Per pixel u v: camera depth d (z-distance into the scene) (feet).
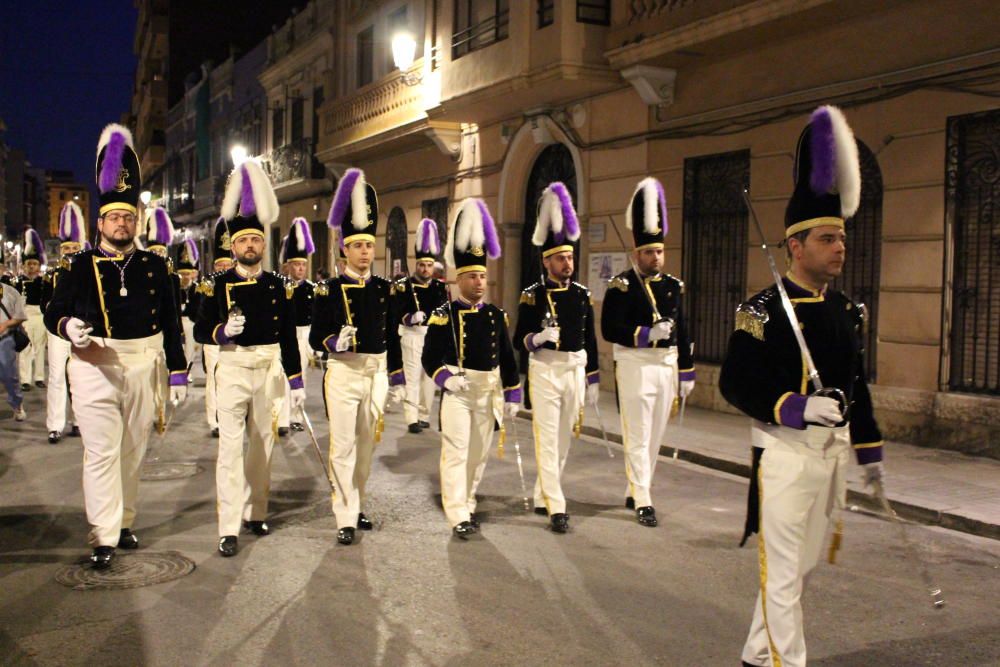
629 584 18.65
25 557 19.97
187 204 141.28
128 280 19.70
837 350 12.35
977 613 17.44
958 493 26.12
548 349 22.74
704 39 39.19
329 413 21.65
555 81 47.16
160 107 180.24
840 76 36.65
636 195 24.02
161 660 14.70
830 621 16.93
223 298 20.80
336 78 81.51
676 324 23.91
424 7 65.51
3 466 29.50
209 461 30.58
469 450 22.36
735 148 41.19
